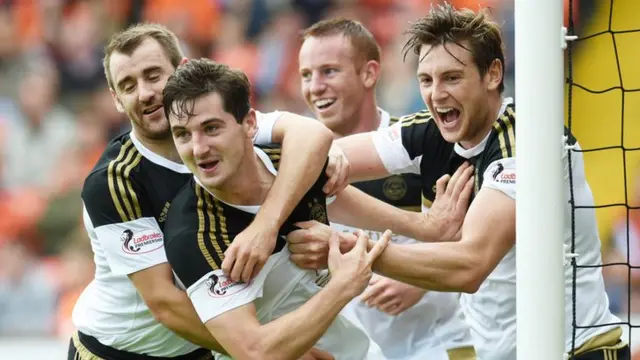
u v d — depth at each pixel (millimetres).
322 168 14438
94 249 16281
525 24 13016
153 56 14820
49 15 42156
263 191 14164
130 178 14961
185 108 13211
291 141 14383
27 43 41656
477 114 15344
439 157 16750
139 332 16172
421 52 15422
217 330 13656
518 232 13219
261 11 41625
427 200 17234
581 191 15531
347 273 13766
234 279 13602
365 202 16375
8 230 34875
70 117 38844
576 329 15383
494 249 14531
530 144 13047
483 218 14586
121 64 14797
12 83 39875
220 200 13961
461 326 18047
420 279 14328
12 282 32812
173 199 14656
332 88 19109
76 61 41156
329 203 16047
